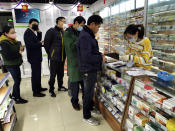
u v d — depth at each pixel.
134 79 1.53
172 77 1.29
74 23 2.14
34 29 2.68
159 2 2.29
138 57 1.78
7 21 4.59
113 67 1.84
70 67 2.25
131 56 1.79
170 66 2.16
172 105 1.08
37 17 4.31
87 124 2.13
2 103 1.73
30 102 2.88
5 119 1.76
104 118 2.27
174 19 2.01
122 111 1.78
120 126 1.74
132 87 1.56
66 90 3.46
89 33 1.80
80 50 1.80
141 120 1.43
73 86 2.41
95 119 2.17
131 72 1.58
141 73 1.55
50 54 2.93
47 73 4.80
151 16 2.41
